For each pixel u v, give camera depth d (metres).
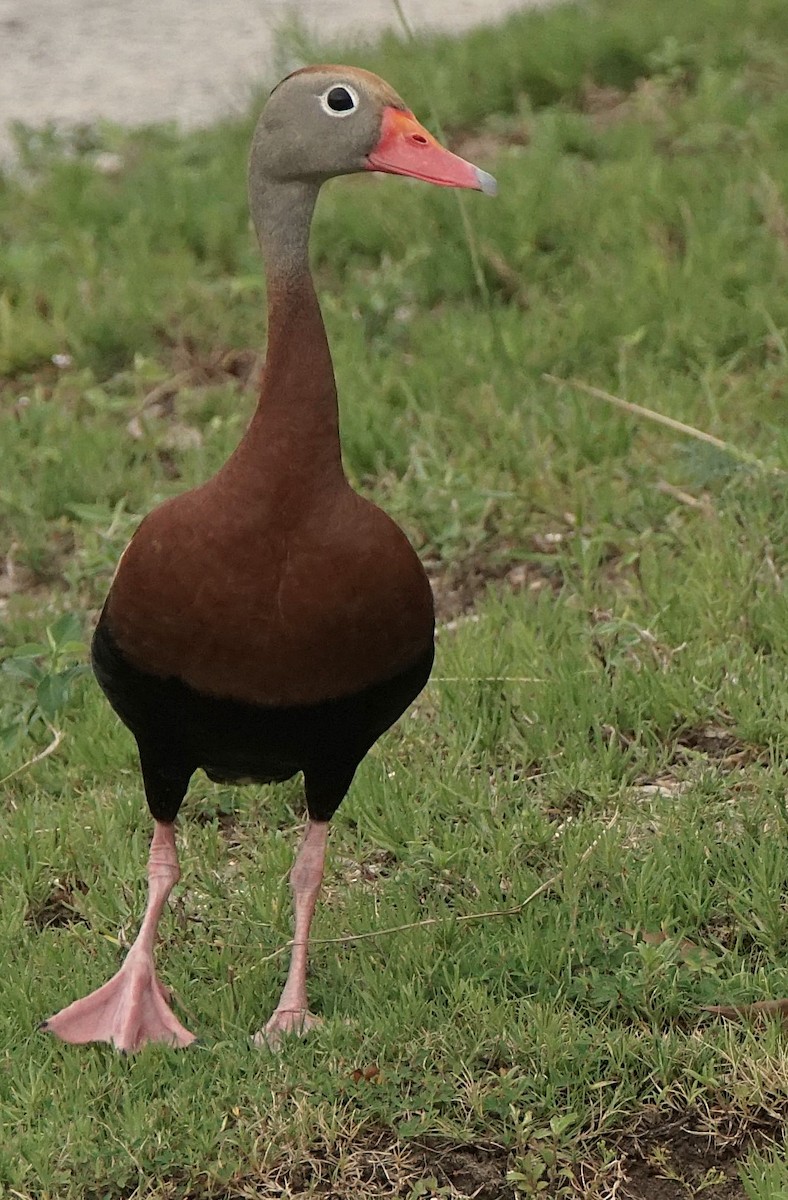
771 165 15.57
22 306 15.23
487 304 13.65
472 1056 7.28
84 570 11.45
